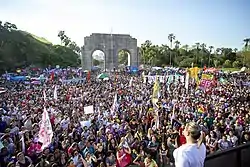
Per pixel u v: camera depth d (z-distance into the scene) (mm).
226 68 132250
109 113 23906
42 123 14086
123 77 74250
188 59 146375
